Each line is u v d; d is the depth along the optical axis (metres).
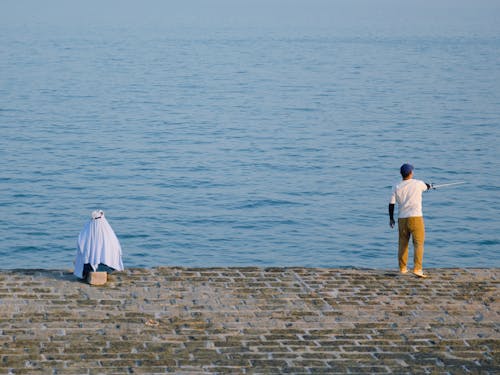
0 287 11.11
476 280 12.16
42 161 56.84
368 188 51.75
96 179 52.44
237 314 10.44
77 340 9.42
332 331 9.97
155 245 39.06
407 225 12.23
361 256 38.03
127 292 11.10
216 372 8.69
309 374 8.70
